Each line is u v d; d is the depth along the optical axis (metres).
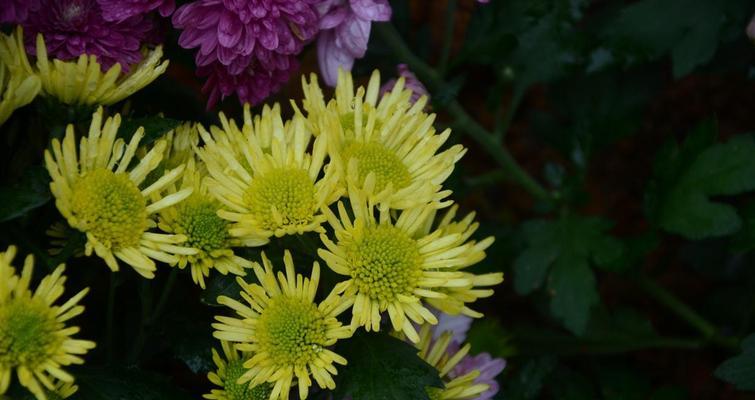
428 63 0.85
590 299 0.74
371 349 0.60
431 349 0.65
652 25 0.73
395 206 0.59
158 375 0.61
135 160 0.61
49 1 0.62
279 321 0.58
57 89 0.60
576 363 0.81
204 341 0.62
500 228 0.79
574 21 0.76
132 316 0.67
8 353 0.56
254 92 0.65
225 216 0.58
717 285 0.83
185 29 0.62
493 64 0.78
